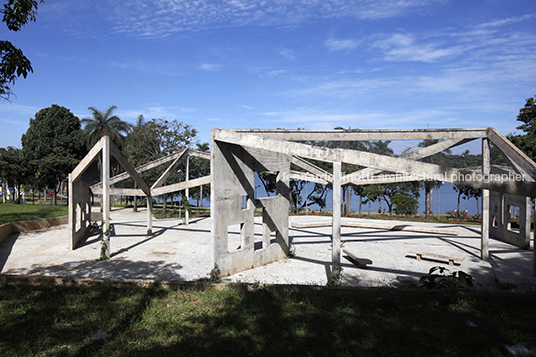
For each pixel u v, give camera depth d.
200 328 5.38
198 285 7.48
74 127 45.47
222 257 9.52
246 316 5.77
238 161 10.15
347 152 8.76
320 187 34.97
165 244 14.77
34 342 4.89
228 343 4.85
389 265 11.34
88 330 5.30
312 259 11.95
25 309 6.10
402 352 4.58
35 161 33.75
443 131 12.20
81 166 13.27
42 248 13.54
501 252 13.44
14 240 15.02
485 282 9.55
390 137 12.31
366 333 5.13
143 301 6.56
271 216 11.53
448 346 4.75
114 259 11.96
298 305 6.32
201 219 24.06
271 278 9.54
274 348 4.70
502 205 15.88
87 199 18.00
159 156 34.16
